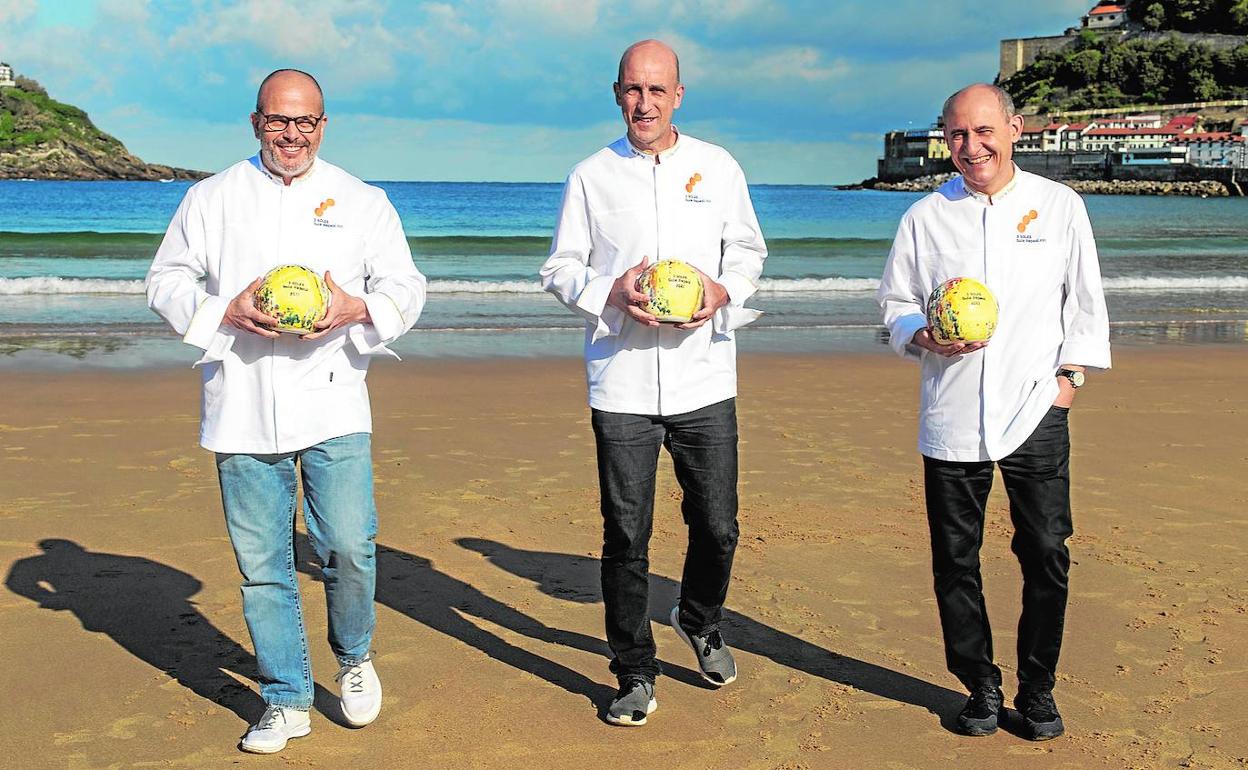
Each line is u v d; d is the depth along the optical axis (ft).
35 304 53.21
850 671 14.20
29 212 174.29
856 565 18.22
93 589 16.57
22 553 18.04
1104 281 71.82
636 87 12.48
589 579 17.70
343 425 11.85
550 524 20.42
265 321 11.05
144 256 77.82
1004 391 11.99
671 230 12.80
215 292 11.96
